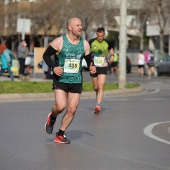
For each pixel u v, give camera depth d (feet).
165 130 56.08
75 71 45.29
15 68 155.53
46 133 53.06
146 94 106.42
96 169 37.09
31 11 288.92
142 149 45.01
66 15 276.00
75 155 42.11
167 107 79.56
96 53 70.18
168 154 42.88
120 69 112.57
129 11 275.18
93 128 57.16
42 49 158.61
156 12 249.96
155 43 289.74
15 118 64.59
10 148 44.86
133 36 295.07
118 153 43.14
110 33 284.41
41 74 189.57
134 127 58.13
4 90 95.55
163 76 202.39
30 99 91.71
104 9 276.21
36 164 38.63
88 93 98.43
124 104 83.46
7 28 310.24
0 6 309.83
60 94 45.50
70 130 55.52
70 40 45.09
